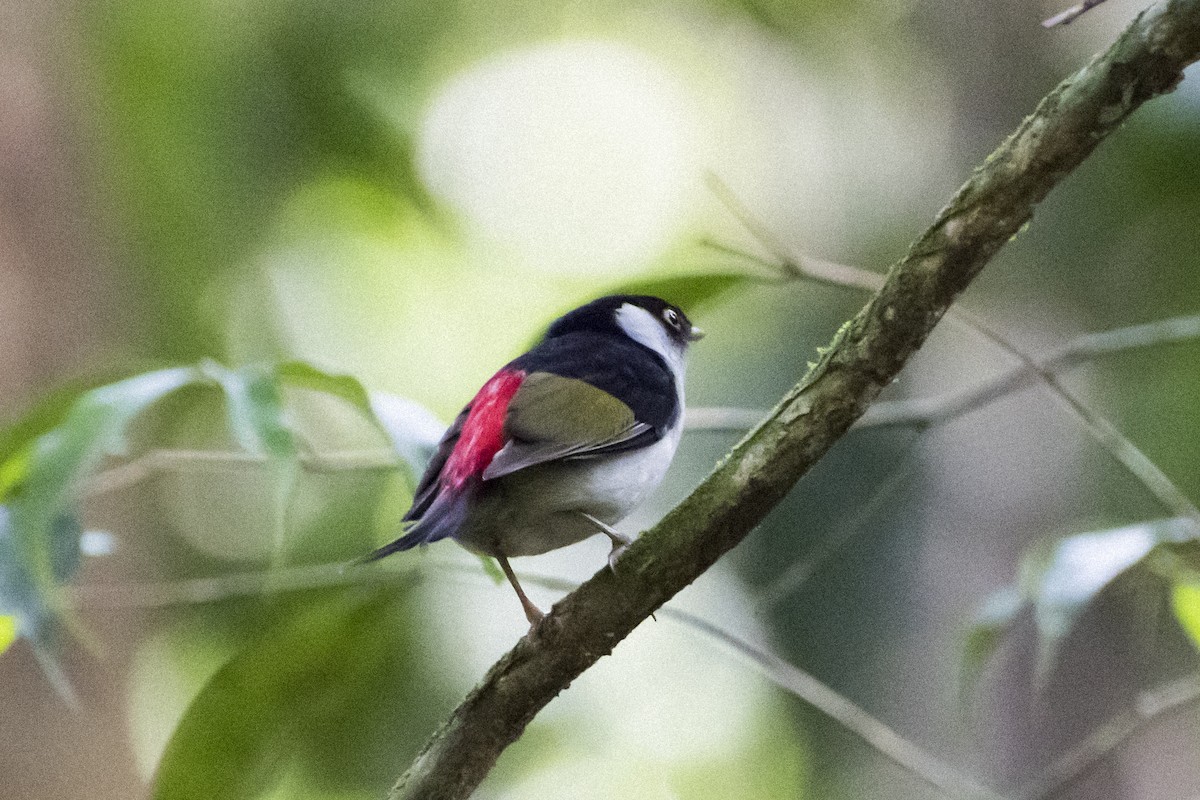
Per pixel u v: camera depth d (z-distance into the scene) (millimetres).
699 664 14117
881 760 11977
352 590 7551
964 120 12617
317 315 15914
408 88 15992
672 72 17875
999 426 11742
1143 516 11438
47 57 12125
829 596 12227
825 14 15914
